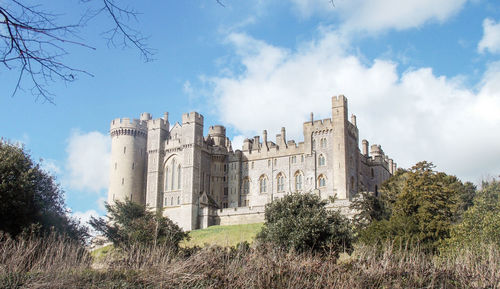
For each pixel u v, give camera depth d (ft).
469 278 78.23
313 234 128.57
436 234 158.40
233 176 342.44
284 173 326.85
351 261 77.46
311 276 73.46
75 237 144.66
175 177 327.26
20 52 31.55
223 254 77.66
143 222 173.68
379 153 355.36
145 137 352.90
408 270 76.64
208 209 305.73
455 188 251.80
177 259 84.79
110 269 82.02
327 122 312.91
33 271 82.99
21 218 133.59
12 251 90.89
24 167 141.49
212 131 358.43
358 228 188.24
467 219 136.26
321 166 309.22
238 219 299.17
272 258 77.10
